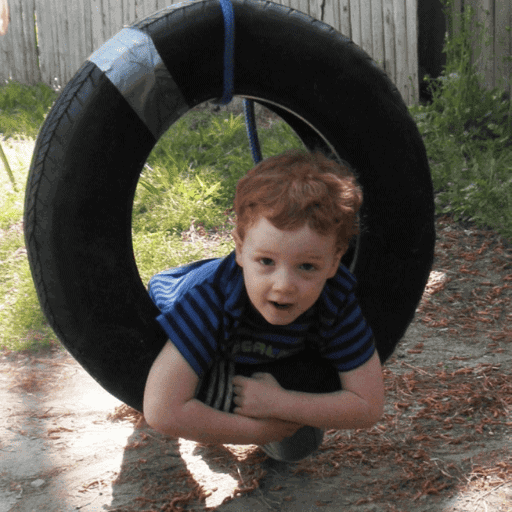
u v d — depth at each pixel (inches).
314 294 58.4
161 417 62.6
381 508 78.0
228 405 67.5
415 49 252.4
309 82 74.1
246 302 63.1
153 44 67.2
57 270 65.0
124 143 66.0
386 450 90.0
